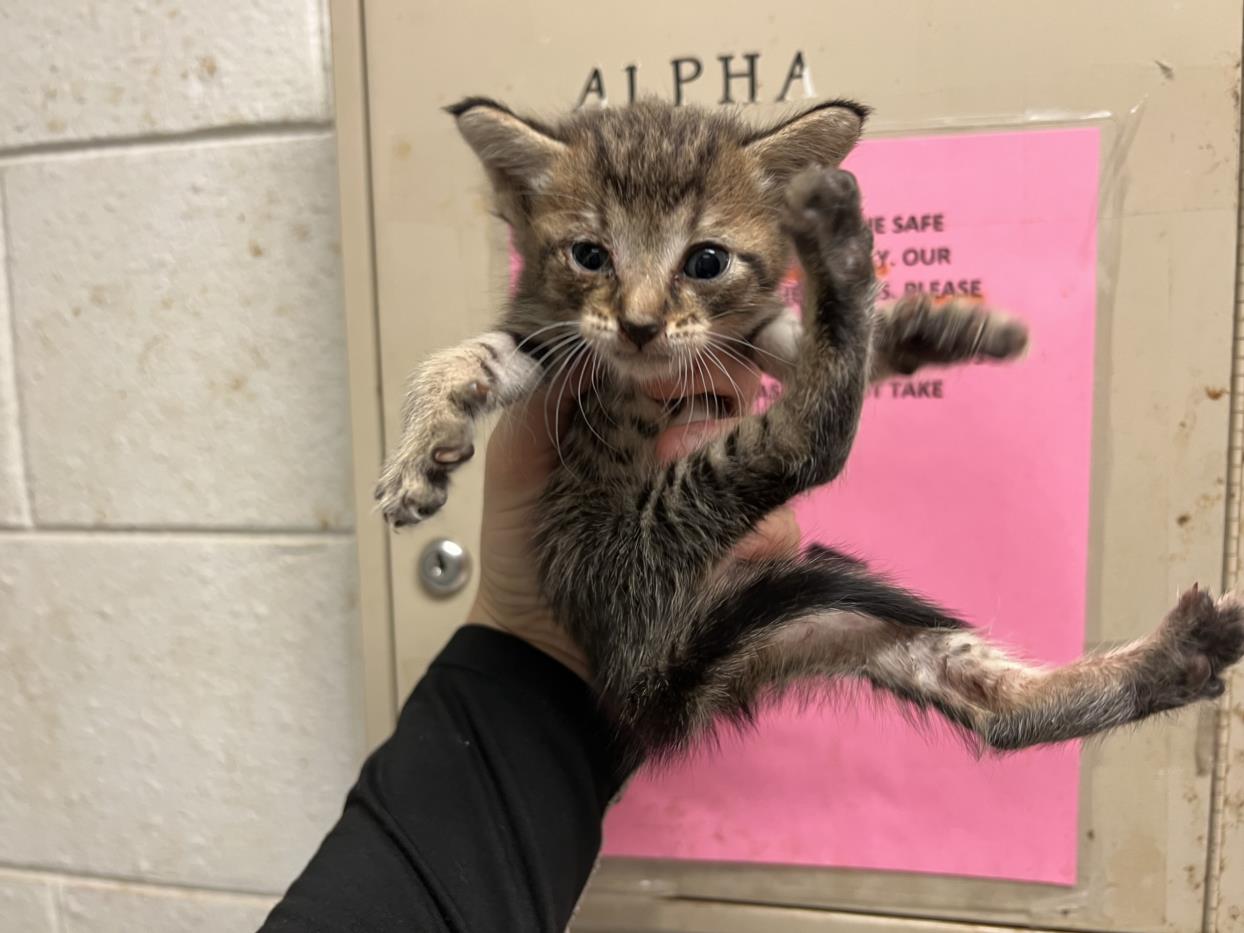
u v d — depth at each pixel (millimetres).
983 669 389
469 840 355
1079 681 372
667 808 447
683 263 396
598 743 398
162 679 513
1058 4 388
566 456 409
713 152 394
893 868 432
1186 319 392
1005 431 410
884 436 419
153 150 484
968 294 406
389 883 339
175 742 515
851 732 429
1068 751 416
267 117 470
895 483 420
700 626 383
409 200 438
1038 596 413
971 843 425
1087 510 407
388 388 448
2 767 538
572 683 408
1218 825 406
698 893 447
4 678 532
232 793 512
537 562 409
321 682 494
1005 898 424
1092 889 417
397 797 364
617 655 391
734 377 412
